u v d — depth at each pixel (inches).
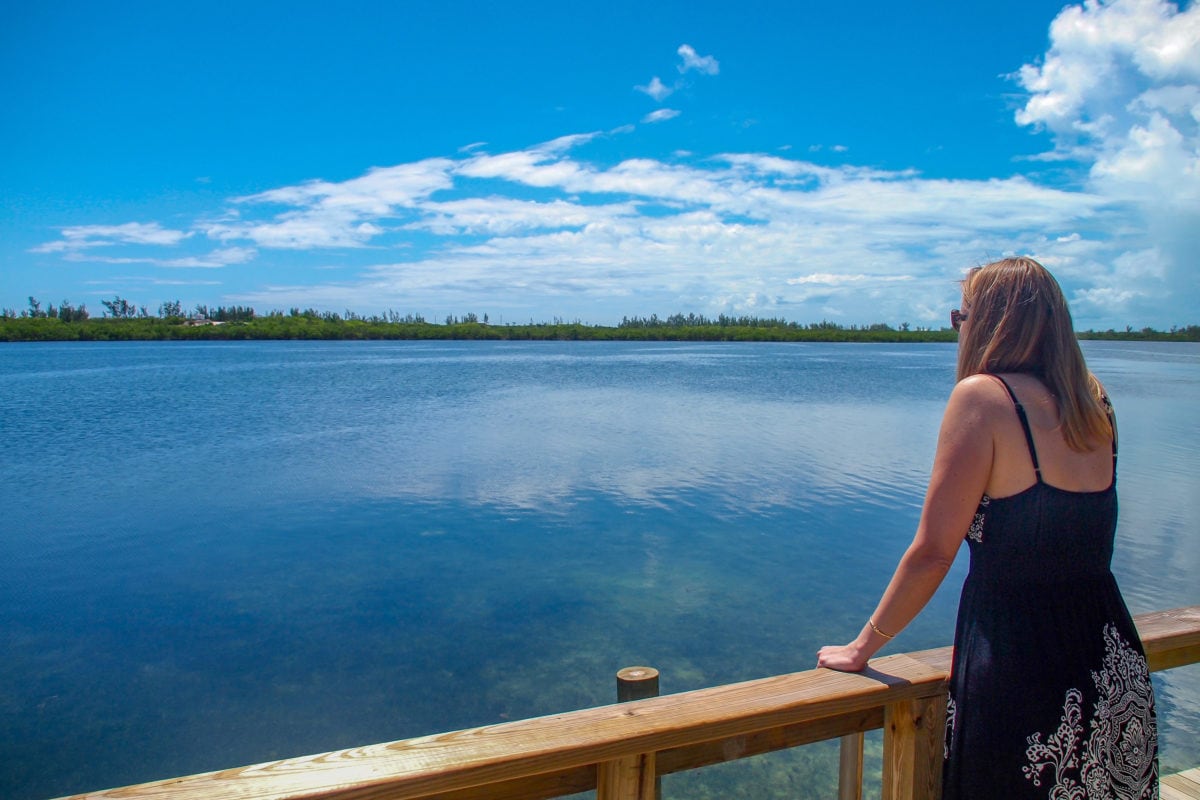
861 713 75.7
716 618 354.6
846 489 619.8
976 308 71.9
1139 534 475.2
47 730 259.0
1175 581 397.7
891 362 3034.0
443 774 55.2
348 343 5713.6
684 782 223.5
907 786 75.9
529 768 58.1
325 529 509.7
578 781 63.1
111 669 303.6
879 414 1142.3
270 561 441.1
